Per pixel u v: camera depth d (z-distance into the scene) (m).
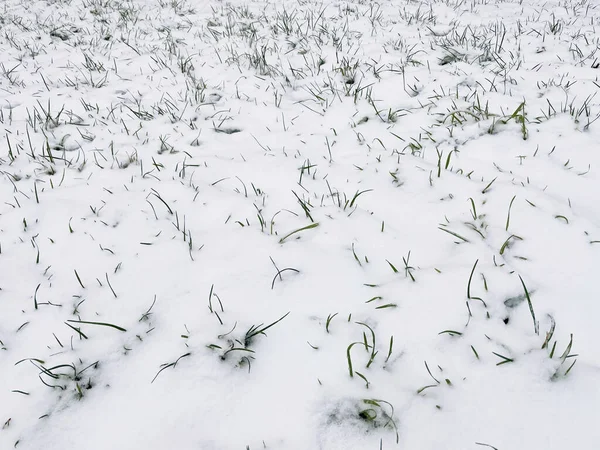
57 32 5.79
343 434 1.44
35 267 2.16
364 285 1.95
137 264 2.15
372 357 1.62
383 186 2.61
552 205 2.28
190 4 6.96
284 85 4.14
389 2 6.65
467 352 1.65
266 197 2.59
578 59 4.08
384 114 3.45
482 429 1.43
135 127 3.48
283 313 1.85
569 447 1.37
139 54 5.03
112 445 1.46
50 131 3.43
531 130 2.96
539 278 1.91
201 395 1.58
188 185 2.72
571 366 1.52
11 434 1.50
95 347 1.76
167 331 1.81
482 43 4.56
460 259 2.04
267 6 6.75
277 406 1.53
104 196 2.64
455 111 3.12
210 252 2.20
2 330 1.83
